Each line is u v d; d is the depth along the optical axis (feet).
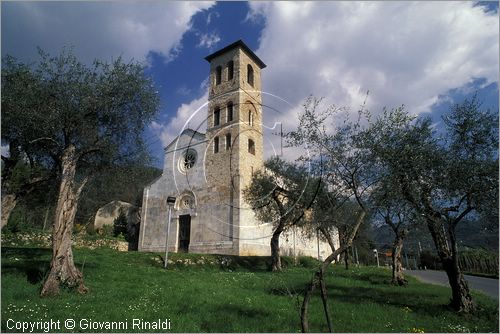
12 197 49.06
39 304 31.17
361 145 35.45
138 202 151.53
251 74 127.34
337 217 48.62
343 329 27.61
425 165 34.99
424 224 39.09
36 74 45.24
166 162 125.29
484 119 35.01
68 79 45.06
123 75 47.11
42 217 113.80
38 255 56.29
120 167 51.90
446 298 44.86
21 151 49.19
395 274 61.05
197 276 56.49
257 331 26.35
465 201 35.76
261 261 88.63
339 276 69.26
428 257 147.13
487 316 34.30
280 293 43.75
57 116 42.80
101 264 55.21
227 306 33.99
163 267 67.56
